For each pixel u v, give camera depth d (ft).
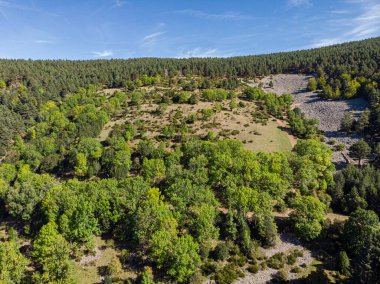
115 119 374.63
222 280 137.18
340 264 140.46
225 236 163.63
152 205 159.43
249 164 192.54
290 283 135.44
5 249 137.28
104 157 257.96
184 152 250.16
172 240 142.41
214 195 187.83
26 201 188.03
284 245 160.25
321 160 214.90
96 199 167.94
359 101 399.44
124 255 152.97
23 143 315.37
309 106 436.76
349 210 189.06
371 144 293.43
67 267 131.85
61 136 318.45
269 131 328.08
